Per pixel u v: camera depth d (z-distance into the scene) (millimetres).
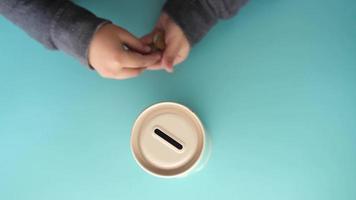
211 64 541
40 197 542
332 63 527
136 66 490
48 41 509
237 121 526
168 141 481
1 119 566
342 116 515
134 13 564
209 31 548
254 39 542
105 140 543
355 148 506
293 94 525
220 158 520
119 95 550
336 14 538
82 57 489
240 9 537
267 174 511
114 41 480
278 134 519
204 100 535
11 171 553
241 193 511
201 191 517
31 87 570
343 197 498
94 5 573
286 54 534
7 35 585
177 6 498
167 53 500
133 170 533
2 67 579
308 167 508
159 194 523
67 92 562
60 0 508
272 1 549
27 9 504
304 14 542
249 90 531
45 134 556
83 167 541
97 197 532
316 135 514
